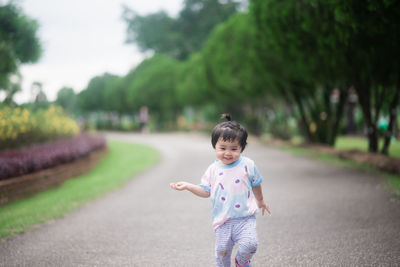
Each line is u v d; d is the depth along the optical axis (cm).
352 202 565
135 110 5700
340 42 816
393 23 632
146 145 2380
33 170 824
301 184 753
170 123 5116
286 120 2112
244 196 297
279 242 404
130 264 360
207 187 310
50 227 504
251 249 284
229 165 302
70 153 1058
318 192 660
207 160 1386
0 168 698
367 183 702
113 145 2428
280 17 955
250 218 298
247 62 1681
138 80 5016
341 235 414
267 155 1392
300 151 1439
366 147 1594
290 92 1588
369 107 1030
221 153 293
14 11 1376
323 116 1709
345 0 628
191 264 354
